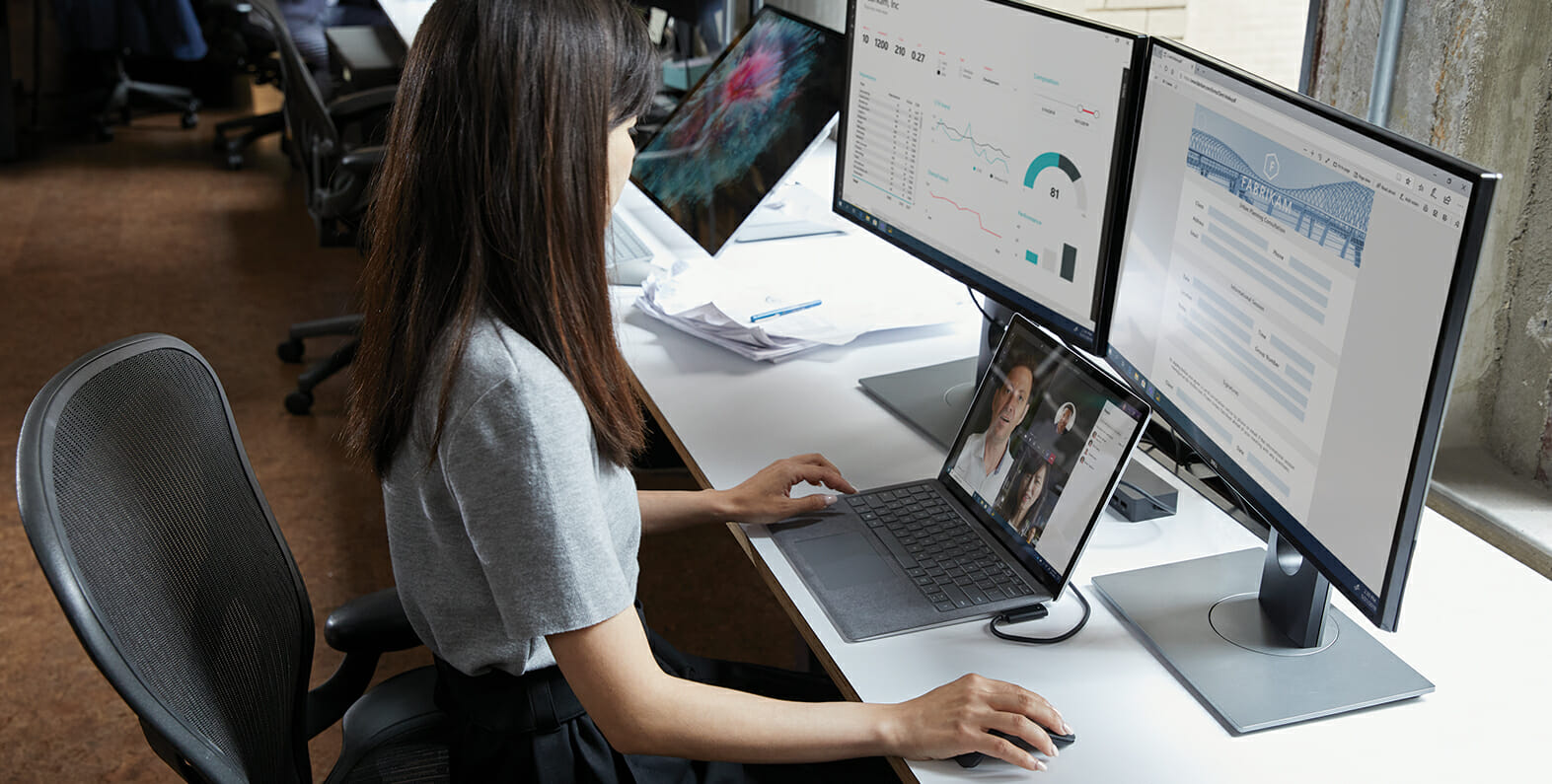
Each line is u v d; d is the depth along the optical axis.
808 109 1.89
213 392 1.18
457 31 0.94
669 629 2.31
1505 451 1.63
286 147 4.91
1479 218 0.79
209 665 0.98
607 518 1.08
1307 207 0.97
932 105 1.55
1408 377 0.87
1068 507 1.19
